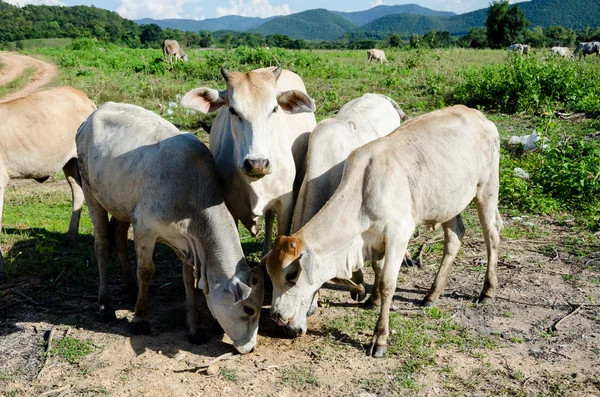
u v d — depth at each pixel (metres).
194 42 99.31
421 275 6.11
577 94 13.59
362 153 4.63
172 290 5.88
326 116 13.67
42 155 6.88
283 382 4.17
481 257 6.46
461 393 4.03
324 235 4.42
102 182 5.07
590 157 8.45
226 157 5.30
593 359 4.42
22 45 70.31
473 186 5.19
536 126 11.73
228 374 4.28
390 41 69.94
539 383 4.12
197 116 13.53
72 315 5.34
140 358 4.57
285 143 5.25
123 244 5.62
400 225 4.56
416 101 15.51
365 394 4.03
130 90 17.67
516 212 7.64
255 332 4.54
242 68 23.14
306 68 23.02
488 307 5.30
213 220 4.50
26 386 4.21
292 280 4.30
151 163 4.68
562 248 6.54
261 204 5.27
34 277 6.20
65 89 7.32
